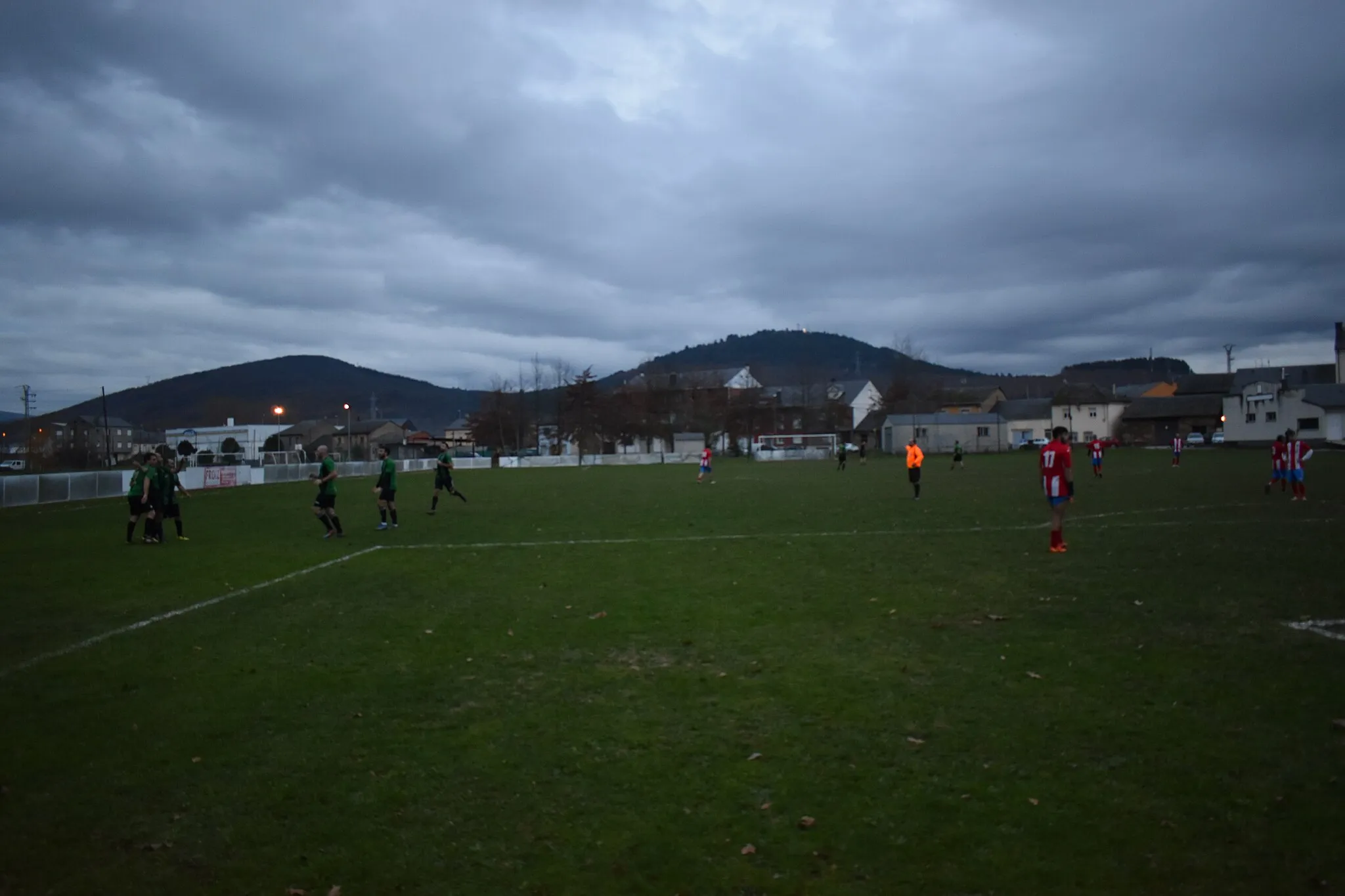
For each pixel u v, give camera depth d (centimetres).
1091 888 407
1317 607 958
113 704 711
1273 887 402
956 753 567
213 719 670
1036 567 1285
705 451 4372
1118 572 1215
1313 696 656
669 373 11850
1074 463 4947
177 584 1301
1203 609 963
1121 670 742
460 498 3088
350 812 505
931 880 418
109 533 2103
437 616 1036
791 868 433
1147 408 9362
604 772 553
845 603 1048
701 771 550
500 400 9900
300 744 613
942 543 1593
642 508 2542
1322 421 6925
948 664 772
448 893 419
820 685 721
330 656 852
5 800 530
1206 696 663
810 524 1969
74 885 434
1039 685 704
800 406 11281
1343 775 515
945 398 11275
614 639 895
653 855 448
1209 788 504
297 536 1942
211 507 2931
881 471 4950
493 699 707
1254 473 3638
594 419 9562
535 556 1539
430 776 554
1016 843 449
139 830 489
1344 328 8188
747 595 1118
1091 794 500
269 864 451
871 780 529
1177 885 407
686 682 740
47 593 1225
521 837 472
